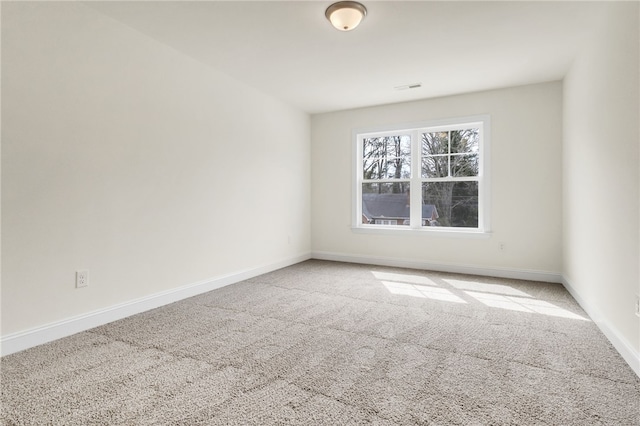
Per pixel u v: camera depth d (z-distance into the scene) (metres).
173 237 3.19
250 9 2.50
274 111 4.60
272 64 3.50
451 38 2.93
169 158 3.14
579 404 1.59
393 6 2.44
